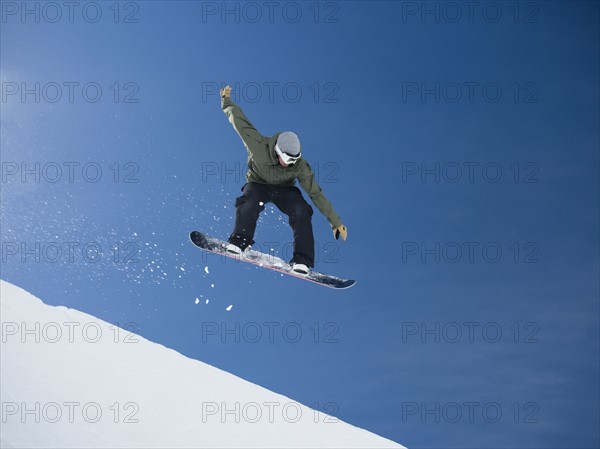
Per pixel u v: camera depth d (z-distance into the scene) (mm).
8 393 7230
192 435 7562
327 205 6520
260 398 8672
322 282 6570
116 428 7293
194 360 9039
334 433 8461
